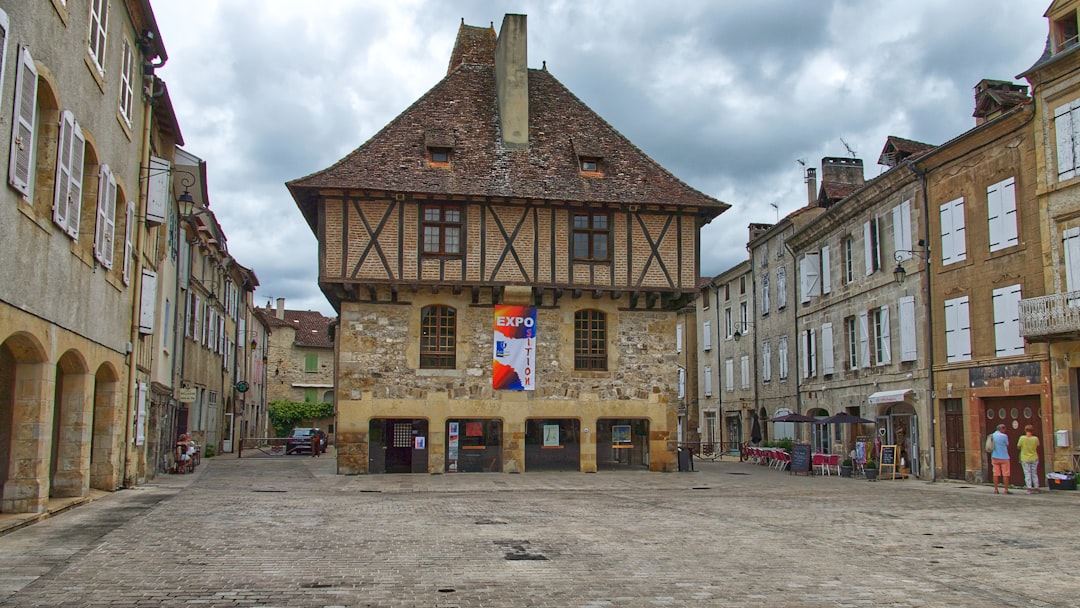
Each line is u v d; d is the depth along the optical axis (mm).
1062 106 17328
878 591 7133
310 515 12234
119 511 12125
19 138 9125
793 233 30812
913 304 22344
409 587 7086
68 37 10836
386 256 21250
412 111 23719
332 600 6562
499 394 21938
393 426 21734
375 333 21578
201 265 27203
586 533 10617
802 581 7523
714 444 38562
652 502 15000
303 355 57344
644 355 22797
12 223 9141
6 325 9078
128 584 7020
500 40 24453
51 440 12133
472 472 21719
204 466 24797
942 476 20906
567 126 24391
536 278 21844
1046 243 17641
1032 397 18250
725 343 39125
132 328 15867
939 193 21312
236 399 37688
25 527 10203
